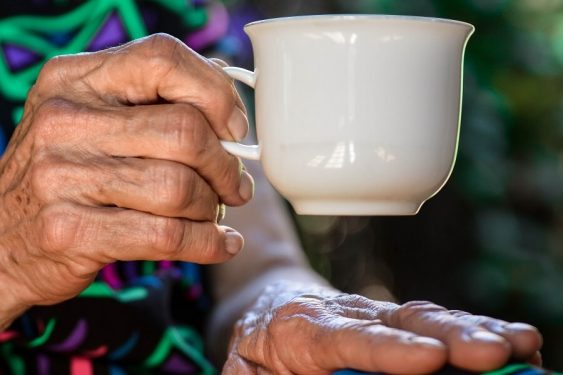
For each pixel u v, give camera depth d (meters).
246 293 0.79
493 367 0.47
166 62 0.55
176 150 0.55
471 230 1.45
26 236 0.58
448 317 0.50
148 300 0.73
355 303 0.56
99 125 0.56
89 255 0.57
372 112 0.53
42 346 0.70
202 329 0.80
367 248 1.44
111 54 0.56
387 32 0.52
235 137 0.56
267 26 0.54
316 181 0.54
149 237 0.56
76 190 0.56
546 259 1.49
